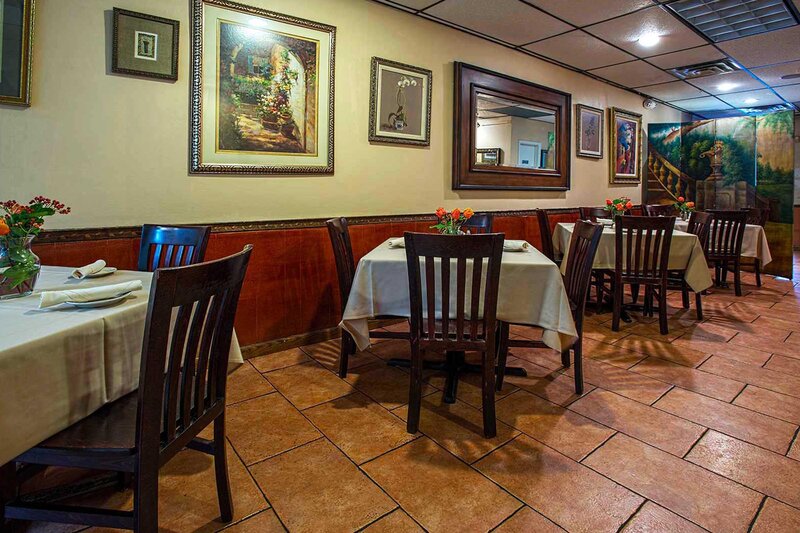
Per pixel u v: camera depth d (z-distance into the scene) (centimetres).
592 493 161
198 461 180
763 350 307
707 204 642
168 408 112
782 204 584
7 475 122
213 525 145
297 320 313
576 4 344
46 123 221
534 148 482
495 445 192
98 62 232
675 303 441
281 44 290
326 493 161
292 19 292
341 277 260
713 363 284
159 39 247
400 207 369
